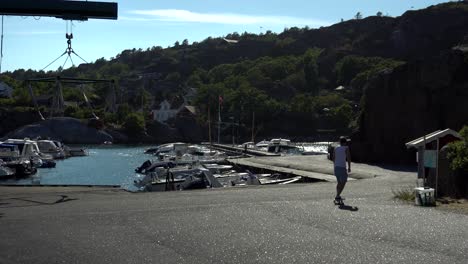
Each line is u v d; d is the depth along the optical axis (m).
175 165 49.69
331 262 8.23
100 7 19.77
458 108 34.12
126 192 19.41
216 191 18.59
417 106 35.25
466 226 10.87
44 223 11.98
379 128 37.00
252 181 32.31
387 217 12.06
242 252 8.95
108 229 11.12
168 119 162.12
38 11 19.44
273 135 153.88
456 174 15.21
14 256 8.90
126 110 148.12
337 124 155.50
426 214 12.45
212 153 67.88
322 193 17.12
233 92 167.62
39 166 62.91
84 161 75.69
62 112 135.88
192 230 10.88
